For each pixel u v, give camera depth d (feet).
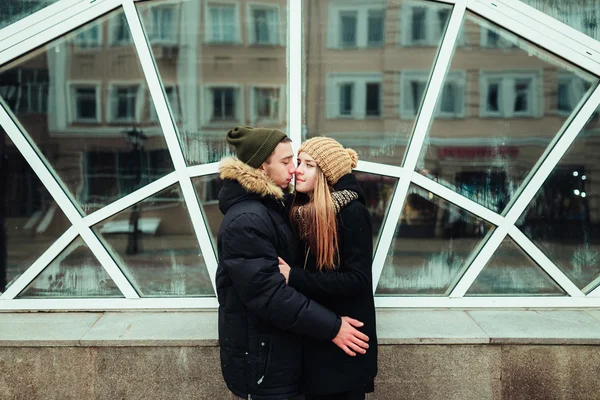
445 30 10.65
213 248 10.86
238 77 10.74
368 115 10.77
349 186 7.55
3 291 11.00
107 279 11.02
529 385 9.64
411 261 11.00
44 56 10.69
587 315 10.57
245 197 7.22
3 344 9.50
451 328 9.94
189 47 10.71
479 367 9.62
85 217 10.82
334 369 7.52
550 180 10.98
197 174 10.73
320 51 10.70
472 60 10.72
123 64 10.72
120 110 10.79
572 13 10.67
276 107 10.77
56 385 9.62
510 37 10.68
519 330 9.82
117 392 9.64
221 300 7.45
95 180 10.89
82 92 10.76
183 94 10.76
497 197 10.87
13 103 10.75
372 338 7.75
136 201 10.78
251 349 7.22
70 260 11.00
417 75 10.72
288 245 7.41
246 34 10.69
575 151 10.89
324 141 7.64
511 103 10.77
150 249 10.95
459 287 10.90
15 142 10.75
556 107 10.75
